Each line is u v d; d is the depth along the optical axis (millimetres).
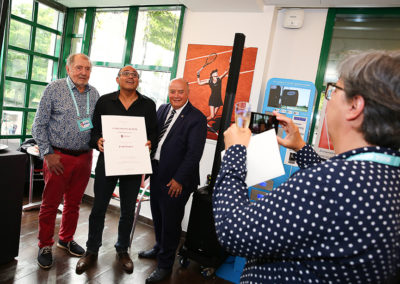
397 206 494
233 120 3135
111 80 3979
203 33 3314
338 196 479
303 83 2592
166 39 3609
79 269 2197
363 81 516
